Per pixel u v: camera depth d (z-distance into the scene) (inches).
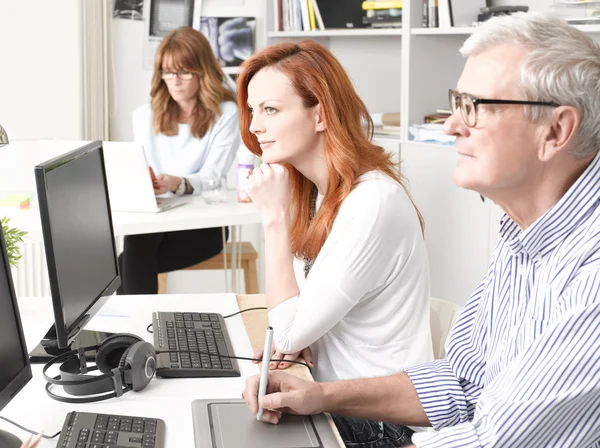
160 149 145.3
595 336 42.1
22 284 154.9
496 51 44.9
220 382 64.6
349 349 72.8
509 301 51.7
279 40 169.9
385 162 76.0
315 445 53.2
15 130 170.7
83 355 65.8
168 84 141.3
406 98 145.1
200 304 85.4
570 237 45.8
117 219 118.3
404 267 72.3
